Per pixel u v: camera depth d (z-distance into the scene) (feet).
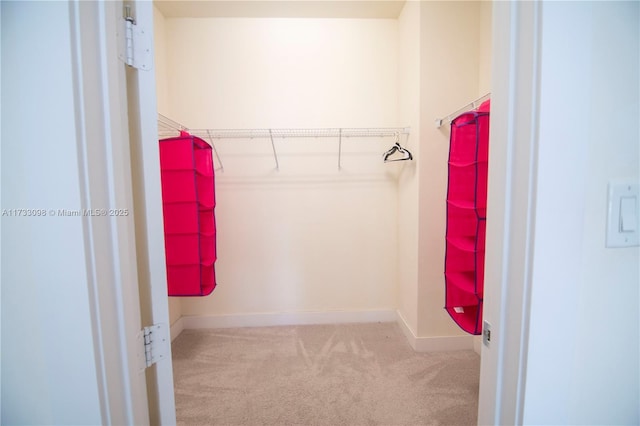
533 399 1.55
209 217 5.54
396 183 7.39
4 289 1.55
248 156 7.17
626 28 1.49
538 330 1.52
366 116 7.20
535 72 1.42
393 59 7.11
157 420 2.04
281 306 7.50
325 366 5.66
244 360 5.90
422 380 5.21
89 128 1.50
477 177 3.70
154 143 1.95
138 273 1.96
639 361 1.68
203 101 6.98
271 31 6.95
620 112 1.51
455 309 4.55
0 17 1.42
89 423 1.56
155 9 6.41
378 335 6.88
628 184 1.55
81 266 1.48
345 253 7.50
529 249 1.50
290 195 7.32
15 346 1.57
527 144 1.47
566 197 1.47
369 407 4.58
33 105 1.43
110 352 1.61
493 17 1.67
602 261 1.56
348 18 6.98
